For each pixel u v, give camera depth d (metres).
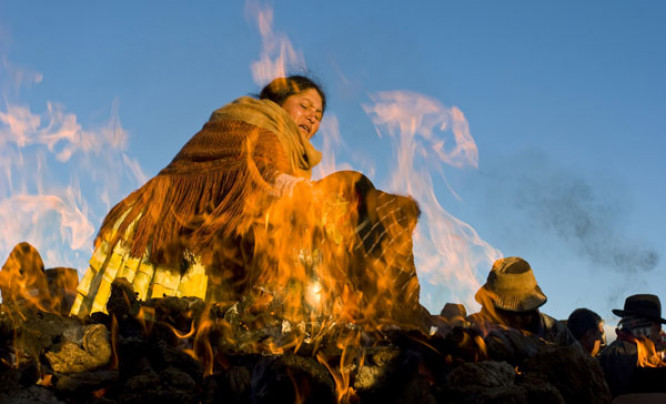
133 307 2.99
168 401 2.53
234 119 4.01
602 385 2.79
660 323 4.57
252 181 3.62
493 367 2.68
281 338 3.02
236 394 2.71
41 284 3.91
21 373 2.61
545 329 4.27
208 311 3.00
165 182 3.77
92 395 2.69
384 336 3.23
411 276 3.68
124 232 3.68
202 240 3.51
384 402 2.79
